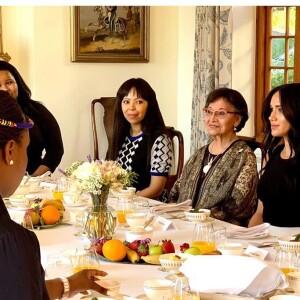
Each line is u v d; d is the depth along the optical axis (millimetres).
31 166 4891
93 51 6004
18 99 4754
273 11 5844
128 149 4336
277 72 5875
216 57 5781
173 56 6445
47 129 4895
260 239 2922
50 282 2020
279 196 3342
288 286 2133
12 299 1441
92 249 2432
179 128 6516
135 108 4223
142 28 6199
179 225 3221
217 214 3613
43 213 3156
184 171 3908
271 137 3477
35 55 5816
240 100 3723
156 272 2430
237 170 3652
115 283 2137
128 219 3076
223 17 5742
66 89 5973
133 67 6270
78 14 5906
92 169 2820
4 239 1453
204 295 2012
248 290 2014
